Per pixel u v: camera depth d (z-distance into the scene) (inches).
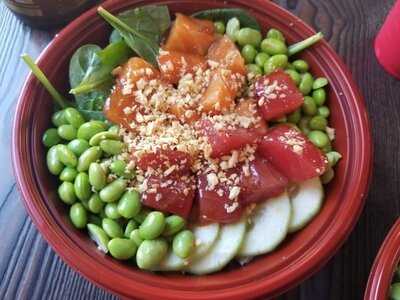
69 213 8.3
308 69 9.5
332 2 11.2
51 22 10.6
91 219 8.3
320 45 9.3
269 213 8.5
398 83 10.5
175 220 8.0
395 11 9.9
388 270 7.4
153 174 8.2
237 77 8.9
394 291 7.7
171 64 8.9
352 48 10.8
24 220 9.1
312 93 9.3
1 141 9.7
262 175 8.4
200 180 8.3
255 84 9.0
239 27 9.6
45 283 8.7
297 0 11.2
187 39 9.2
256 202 8.5
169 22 9.5
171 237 8.1
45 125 8.9
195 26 9.3
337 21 11.0
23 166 8.1
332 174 8.7
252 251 8.3
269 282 7.6
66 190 8.2
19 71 10.4
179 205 8.2
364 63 10.6
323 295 8.8
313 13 11.1
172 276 8.0
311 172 8.3
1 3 11.0
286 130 8.6
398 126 10.1
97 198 8.2
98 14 9.2
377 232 9.3
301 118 9.2
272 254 8.3
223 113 8.6
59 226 7.8
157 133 8.5
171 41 9.2
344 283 8.9
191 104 8.7
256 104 8.9
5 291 8.6
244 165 8.4
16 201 9.3
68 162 8.3
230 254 8.1
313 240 8.1
